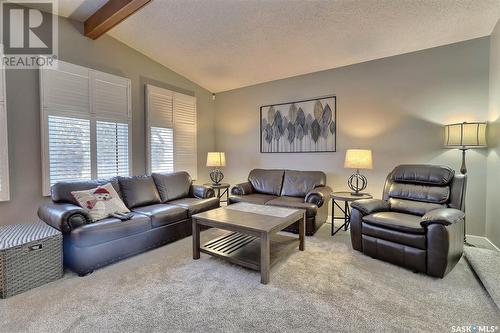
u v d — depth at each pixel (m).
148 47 4.09
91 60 3.65
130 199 3.39
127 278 2.32
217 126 5.68
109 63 3.86
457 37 3.25
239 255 2.54
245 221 2.54
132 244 2.77
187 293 2.07
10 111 2.96
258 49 3.87
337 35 3.36
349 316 1.78
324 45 3.63
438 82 3.48
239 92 5.36
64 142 3.38
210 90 5.59
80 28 3.53
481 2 2.62
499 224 2.86
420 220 2.51
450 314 1.79
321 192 3.65
